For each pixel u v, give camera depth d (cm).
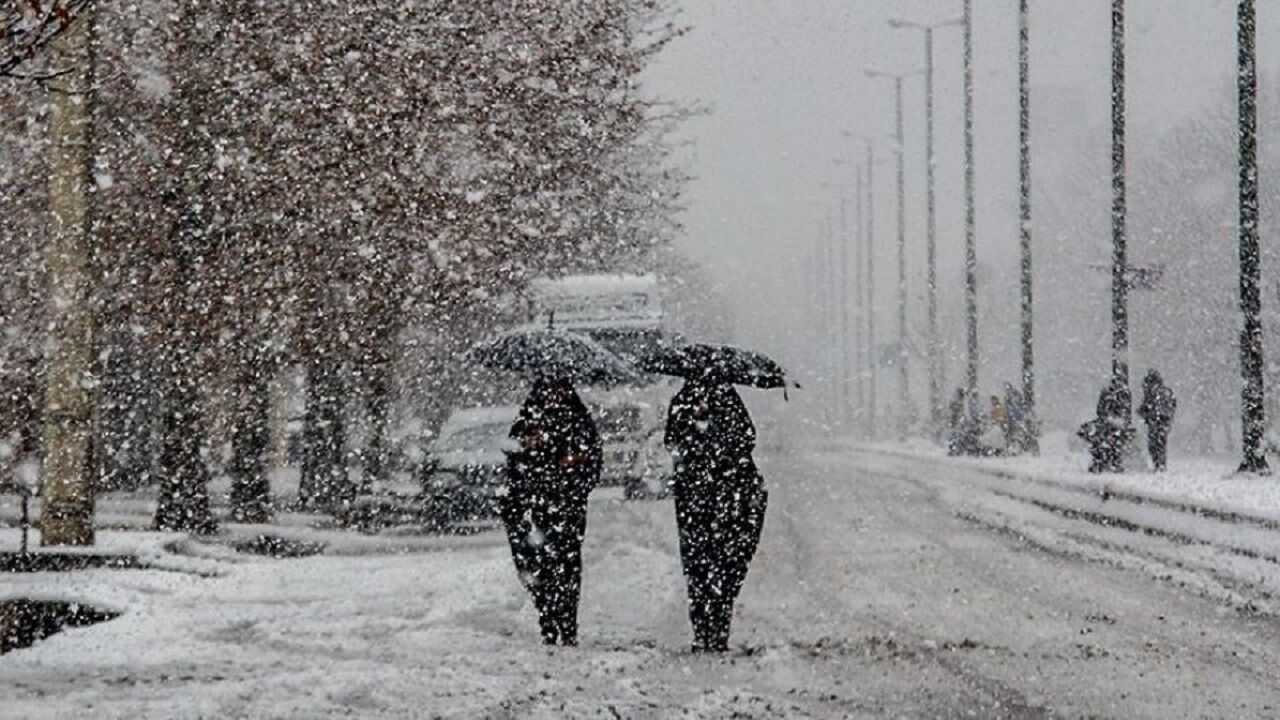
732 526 2322
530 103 4422
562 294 5462
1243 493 4856
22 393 4422
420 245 4344
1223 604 2767
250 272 4262
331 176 4144
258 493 4925
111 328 4372
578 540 2402
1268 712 1795
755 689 1958
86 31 3628
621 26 4644
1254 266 5719
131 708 1677
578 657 2209
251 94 4150
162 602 2950
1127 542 3916
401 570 3500
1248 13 5581
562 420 2409
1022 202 9344
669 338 5716
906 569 3359
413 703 1756
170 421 4531
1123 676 2038
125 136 4322
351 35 4094
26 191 4388
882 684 1989
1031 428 9312
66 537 3762
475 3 4272
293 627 2586
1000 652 2244
